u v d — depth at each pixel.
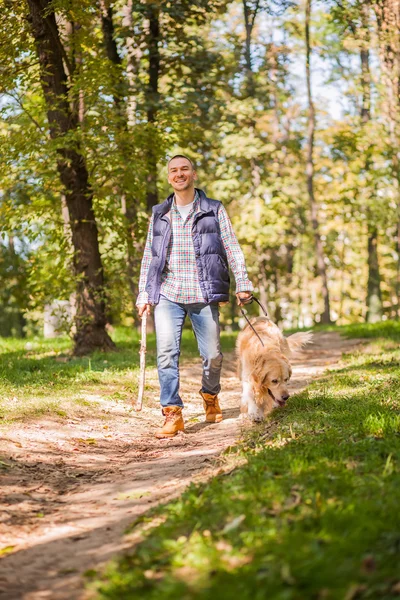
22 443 5.70
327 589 2.51
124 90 13.05
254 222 28.12
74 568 3.30
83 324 12.64
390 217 28.69
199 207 6.60
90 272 12.73
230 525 3.25
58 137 11.60
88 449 5.91
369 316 31.97
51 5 10.83
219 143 24.27
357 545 2.83
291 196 31.22
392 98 23.19
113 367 10.20
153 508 4.06
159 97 15.07
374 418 5.43
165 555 3.18
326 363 12.13
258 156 26.97
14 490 4.58
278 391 6.51
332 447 4.56
